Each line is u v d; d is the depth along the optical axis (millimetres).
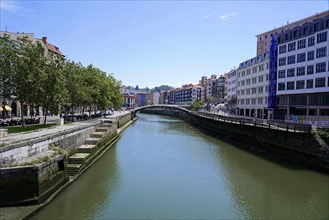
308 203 20016
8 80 27234
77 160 25984
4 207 15859
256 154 37094
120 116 68500
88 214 17344
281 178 25922
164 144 44531
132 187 22828
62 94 32344
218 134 58156
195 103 124438
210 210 18625
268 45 88562
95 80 53719
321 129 30656
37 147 20688
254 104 72938
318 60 48969
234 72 93375
